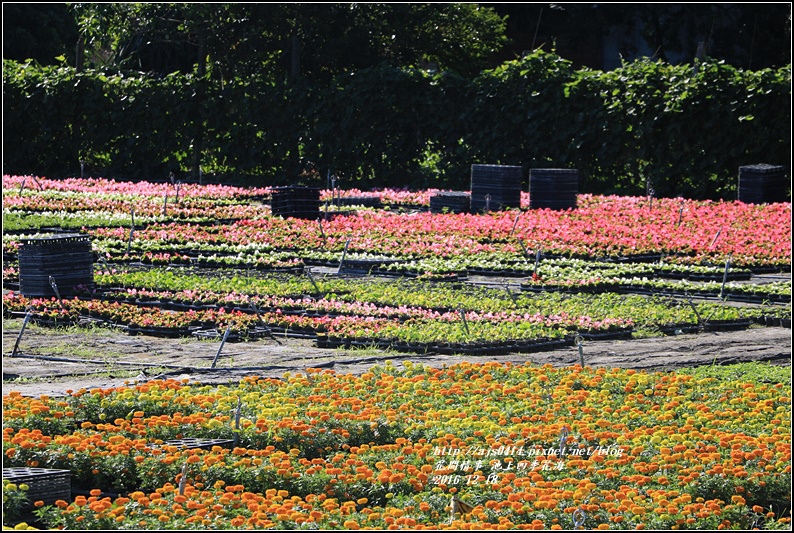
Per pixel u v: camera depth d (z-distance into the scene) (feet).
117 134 206.18
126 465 46.75
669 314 88.22
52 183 179.32
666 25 247.09
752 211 151.64
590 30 254.47
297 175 202.08
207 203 159.53
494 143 190.80
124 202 156.46
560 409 58.70
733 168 175.52
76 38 260.83
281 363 71.56
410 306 91.81
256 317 84.69
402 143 196.85
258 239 125.80
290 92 201.16
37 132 207.31
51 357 72.02
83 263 95.09
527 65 188.14
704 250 121.29
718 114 173.47
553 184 152.35
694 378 66.74
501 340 77.25
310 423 53.21
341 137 198.90
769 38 238.89
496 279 108.99
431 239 125.18
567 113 184.65
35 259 92.38
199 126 204.74
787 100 171.73
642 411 59.72
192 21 208.44
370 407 56.54
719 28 242.58
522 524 42.27
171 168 206.90
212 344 78.59
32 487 42.86
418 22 216.95
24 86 205.26
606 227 134.62
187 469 43.45
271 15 207.51
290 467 46.26
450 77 193.67
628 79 181.37
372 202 166.30
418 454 49.21
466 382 64.03
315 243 124.26
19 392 59.52
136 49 228.84
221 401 57.26
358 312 87.86
